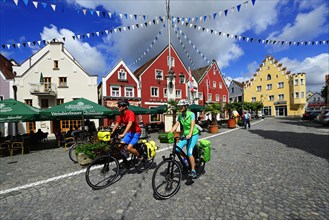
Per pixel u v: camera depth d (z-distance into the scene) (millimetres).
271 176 4324
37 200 3496
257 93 50375
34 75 19641
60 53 20516
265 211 2850
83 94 20781
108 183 4137
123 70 23719
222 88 38344
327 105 40406
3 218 2904
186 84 30234
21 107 8375
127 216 2824
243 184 3900
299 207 2936
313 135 11016
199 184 3949
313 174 4379
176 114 12930
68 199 3477
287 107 45125
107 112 9641
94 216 2859
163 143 9594
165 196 3396
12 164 6496
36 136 10539
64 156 7605
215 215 2777
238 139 10109
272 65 47844
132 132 4281
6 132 18047
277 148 7426
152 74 26578
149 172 4809
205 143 4219
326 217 2654
